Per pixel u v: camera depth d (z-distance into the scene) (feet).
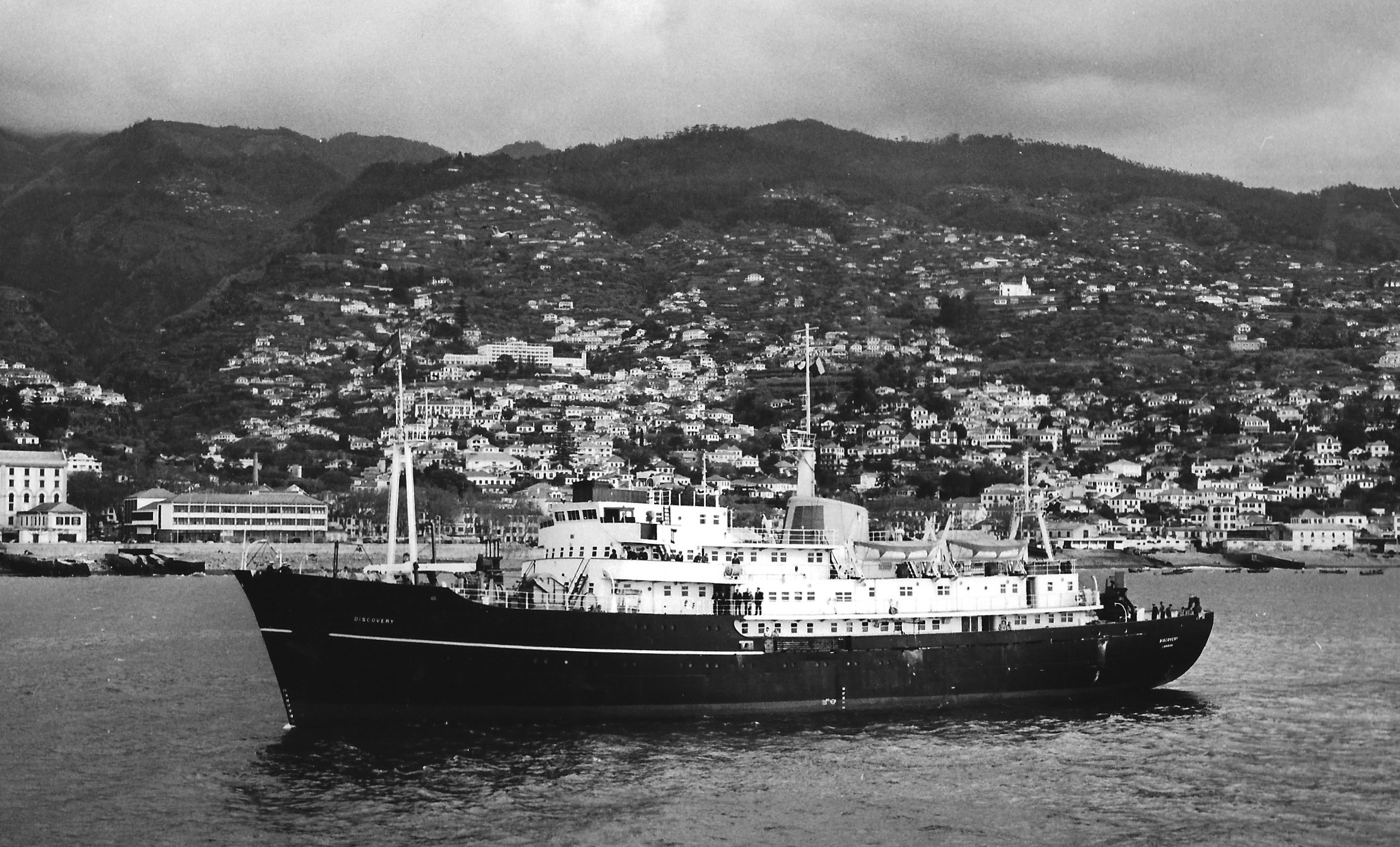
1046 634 353.51
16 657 468.75
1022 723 337.72
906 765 296.71
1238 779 292.20
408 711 321.52
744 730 321.52
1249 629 578.25
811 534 352.28
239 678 417.69
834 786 280.51
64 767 298.35
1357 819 265.95
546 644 318.24
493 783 280.10
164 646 501.56
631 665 322.34
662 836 250.98
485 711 322.14
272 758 300.61
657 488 350.43
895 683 341.21
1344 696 386.32
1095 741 321.11
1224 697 383.04
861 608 343.67
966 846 248.73
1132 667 366.02
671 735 315.58
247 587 317.63
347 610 315.78
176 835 252.62
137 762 301.84
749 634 328.49
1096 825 260.83
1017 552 363.15
